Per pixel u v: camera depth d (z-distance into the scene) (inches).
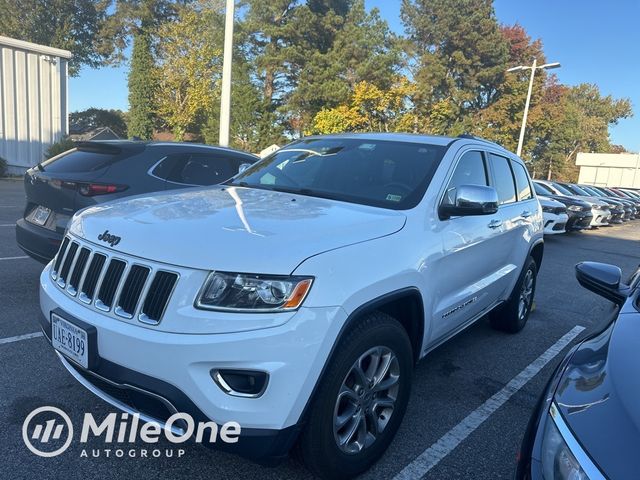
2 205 471.2
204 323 85.0
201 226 97.7
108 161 201.2
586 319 241.8
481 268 154.8
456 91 1653.5
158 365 86.0
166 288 88.8
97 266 100.5
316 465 96.3
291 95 1467.8
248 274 86.5
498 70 1668.3
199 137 1817.2
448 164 141.3
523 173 209.3
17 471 103.7
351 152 153.2
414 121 1472.7
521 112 1793.8
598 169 2235.5
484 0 1662.2
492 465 116.0
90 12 1786.4
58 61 822.5
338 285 92.3
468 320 157.8
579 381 76.2
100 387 99.3
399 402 113.3
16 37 1696.6
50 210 191.2
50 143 828.0
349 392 98.8
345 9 1514.5
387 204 126.4
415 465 114.0
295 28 1437.0
